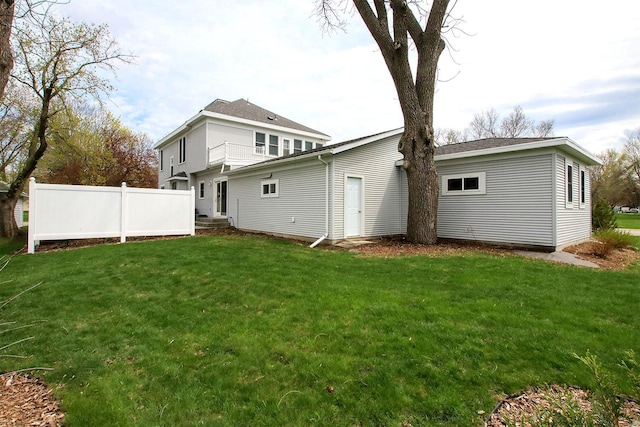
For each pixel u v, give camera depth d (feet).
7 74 13.12
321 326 12.10
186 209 39.91
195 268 20.83
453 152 35.63
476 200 33.53
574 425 5.40
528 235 29.81
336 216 33.83
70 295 16.25
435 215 32.30
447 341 10.82
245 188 48.62
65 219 31.86
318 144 73.31
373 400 7.86
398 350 10.24
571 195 32.78
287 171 39.68
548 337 11.07
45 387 8.69
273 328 12.04
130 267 21.45
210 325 12.50
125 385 8.69
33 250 29.63
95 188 33.45
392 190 39.96
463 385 8.45
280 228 40.86
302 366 9.39
